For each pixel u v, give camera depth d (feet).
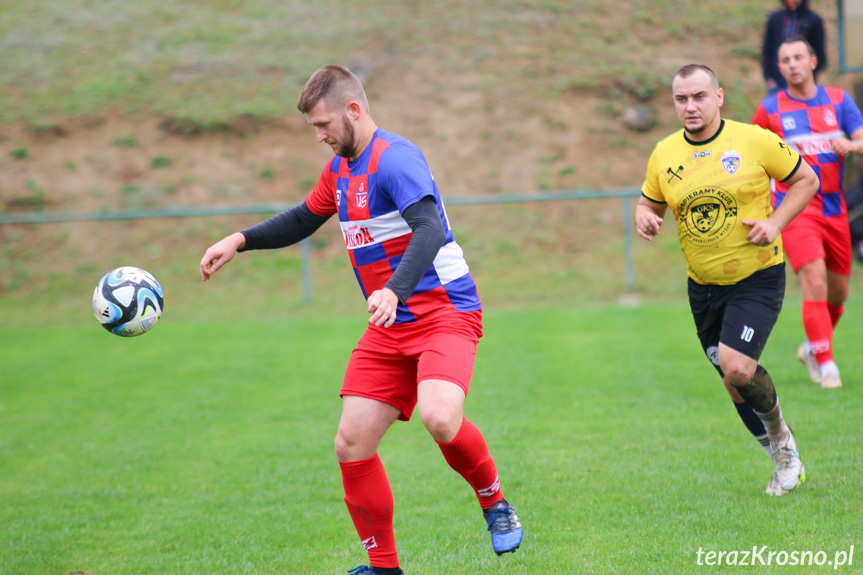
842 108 54.29
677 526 35.53
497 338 86.63
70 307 123.03
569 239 134.62
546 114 159.02
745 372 35.73
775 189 55.98
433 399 28.99
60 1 208.74
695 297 38.81
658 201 38.99
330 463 48.70
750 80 162.40
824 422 48.67
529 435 51.31
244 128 161.68
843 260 57.11
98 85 172.55
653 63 168.04
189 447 53.26
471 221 140.87
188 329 101.65
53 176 152.97
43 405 66.80
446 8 191.42
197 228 143.95
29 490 45.80
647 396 59.36
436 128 159.02
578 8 187.42
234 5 202.80
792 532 34.01
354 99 30.40
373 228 31.07
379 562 30.96
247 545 36.68
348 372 31.65
